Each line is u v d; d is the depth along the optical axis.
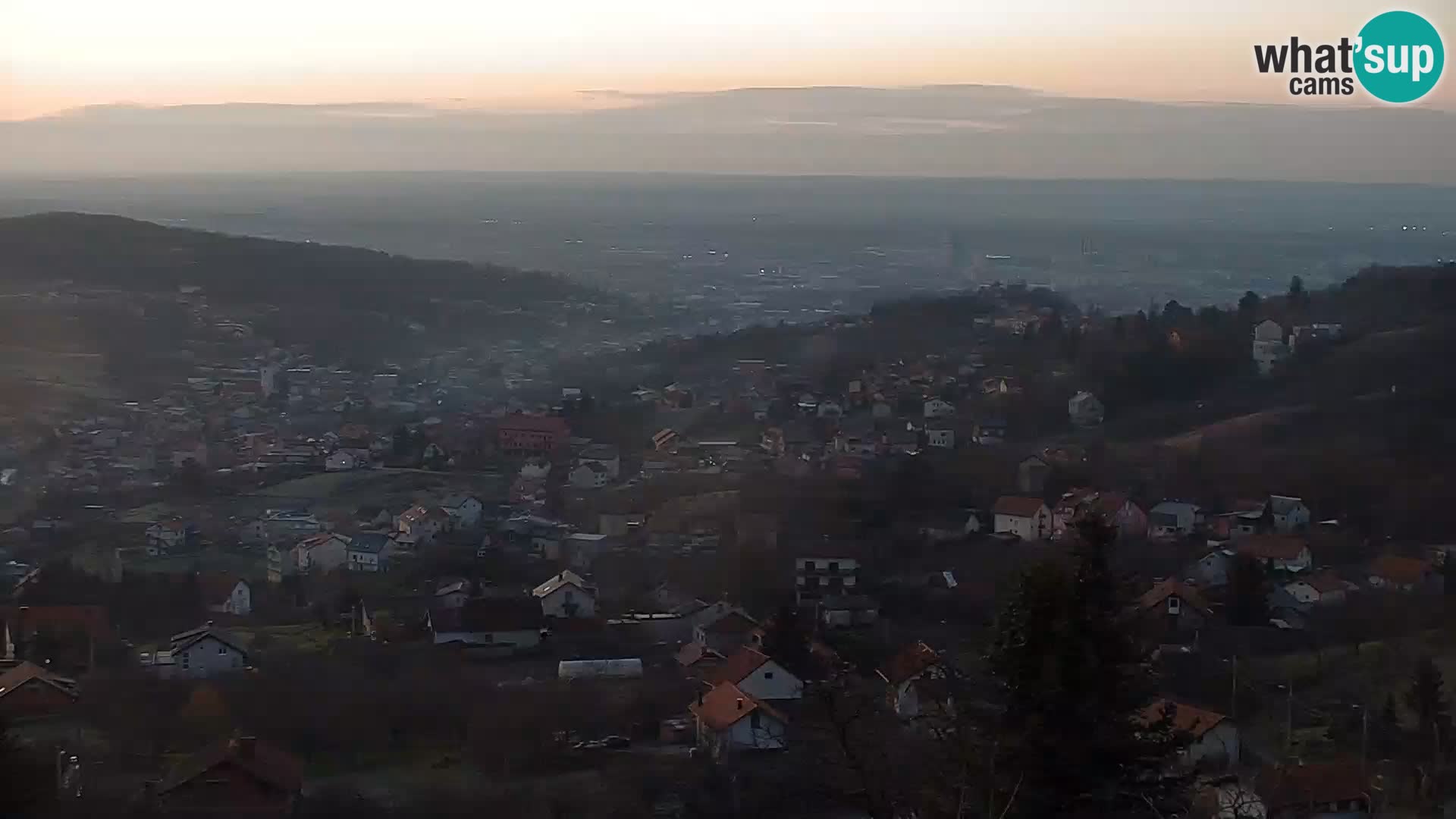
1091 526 16.72
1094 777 15.73
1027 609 16.27
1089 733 15.70
